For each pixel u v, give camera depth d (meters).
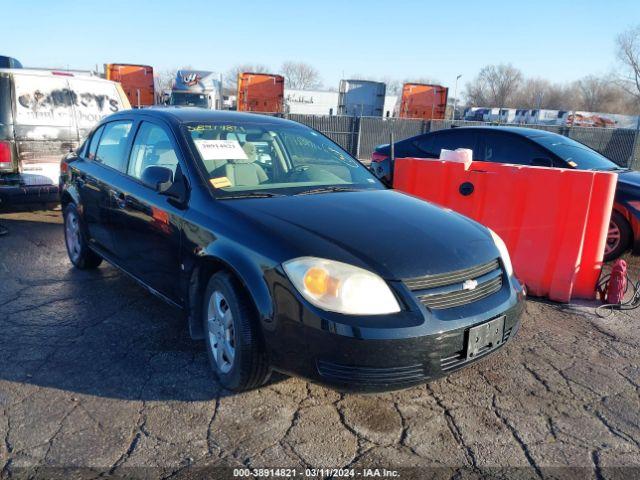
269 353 2.74
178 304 3.55
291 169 3.90
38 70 7.38
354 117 18.48
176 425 2.80
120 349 3.62
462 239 3.07
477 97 77.94
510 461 2.64
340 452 2.65
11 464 2.47
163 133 3.86
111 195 4.22
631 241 6.04
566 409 3.11
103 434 2.71
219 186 3.39
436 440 2.78
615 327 4.33
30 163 7.24
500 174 5.02
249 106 24.31
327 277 2.57
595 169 6.53
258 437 2.73
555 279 4.82
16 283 4.88
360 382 2.53
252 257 2.79
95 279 5.04
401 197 3.75
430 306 2.66
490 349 2.88
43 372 3.28
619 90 69.50
